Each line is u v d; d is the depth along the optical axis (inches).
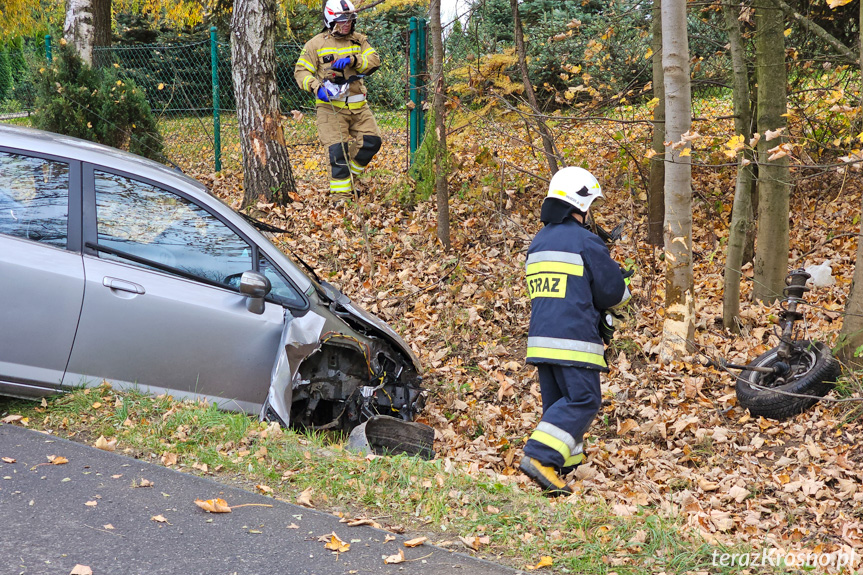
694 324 234.8
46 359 158.4
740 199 253.6
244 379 172.2
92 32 478.3
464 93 290.8
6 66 773.3
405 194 360.5
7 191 160.2
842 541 147.3
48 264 158.1
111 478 132.7
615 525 129.0
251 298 172.1
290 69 551.5
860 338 201.9
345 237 327.9
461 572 111.1
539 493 151.9
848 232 298.5
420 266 306.5
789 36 359.3
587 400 162.4
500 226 333.7
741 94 272.2
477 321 268.7
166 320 165.3
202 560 109.0
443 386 229.8
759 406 201.0
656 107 313.9
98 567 104.6
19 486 126.0
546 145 305.9
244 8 350.0
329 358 183.5
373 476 141.3
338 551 115.0
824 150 348.2
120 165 170.6
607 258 164.2
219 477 139.7
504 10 473.4
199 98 597.0
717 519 151.3
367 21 542.0
